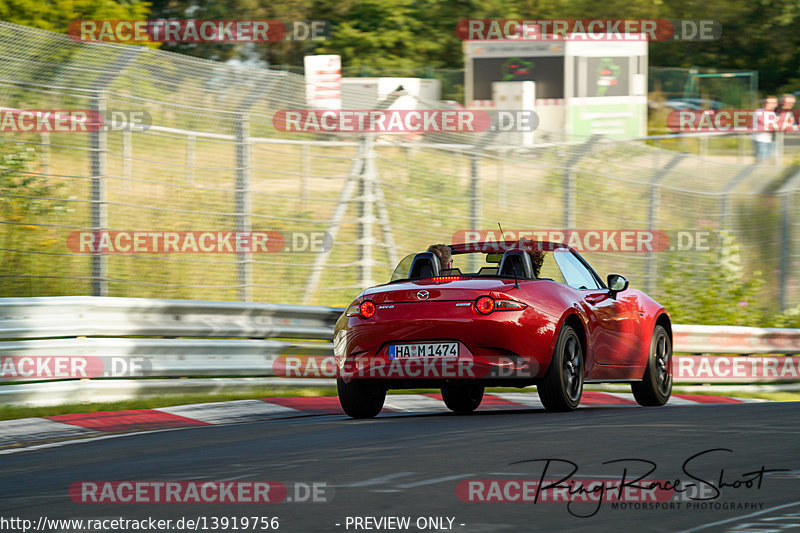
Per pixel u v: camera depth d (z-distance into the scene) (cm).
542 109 9156
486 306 3106
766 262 6612
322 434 2772
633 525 1606
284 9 10600
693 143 9931
